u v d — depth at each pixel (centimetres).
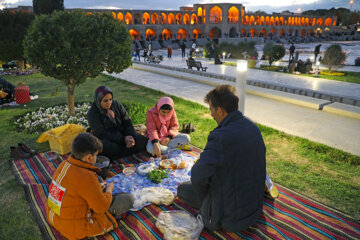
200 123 543
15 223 261
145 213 271
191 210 275
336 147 420
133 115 580
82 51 494
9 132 506
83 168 210
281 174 350
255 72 1291
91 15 523
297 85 913
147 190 291
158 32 4562
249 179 203
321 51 2750
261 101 716
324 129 499
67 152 416
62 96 807
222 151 192
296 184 326
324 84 934
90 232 223
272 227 248
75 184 204
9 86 739
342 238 235
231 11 5019
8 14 1027
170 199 282
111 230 246
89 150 206
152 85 973
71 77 535
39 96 807
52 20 490
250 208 213
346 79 1045
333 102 643
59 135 417
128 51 556
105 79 1133
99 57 510
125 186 312
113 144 379
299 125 522
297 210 274
